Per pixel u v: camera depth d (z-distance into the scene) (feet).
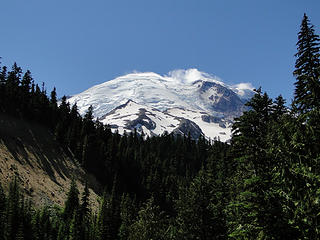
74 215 209.97
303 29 63.36
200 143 498.69
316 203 37.29
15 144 301.63
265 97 96.48
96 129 453.99
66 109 439.22
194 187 90.84
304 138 41.78
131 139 524.11
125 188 364.99
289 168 41.42
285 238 39.83
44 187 267.18
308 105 45.65
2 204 190.80
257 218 43.21
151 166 392.88
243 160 58.23
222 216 83.30
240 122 87.86
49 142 355.36
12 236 169.68
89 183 334.85
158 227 98.73
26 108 369.30
